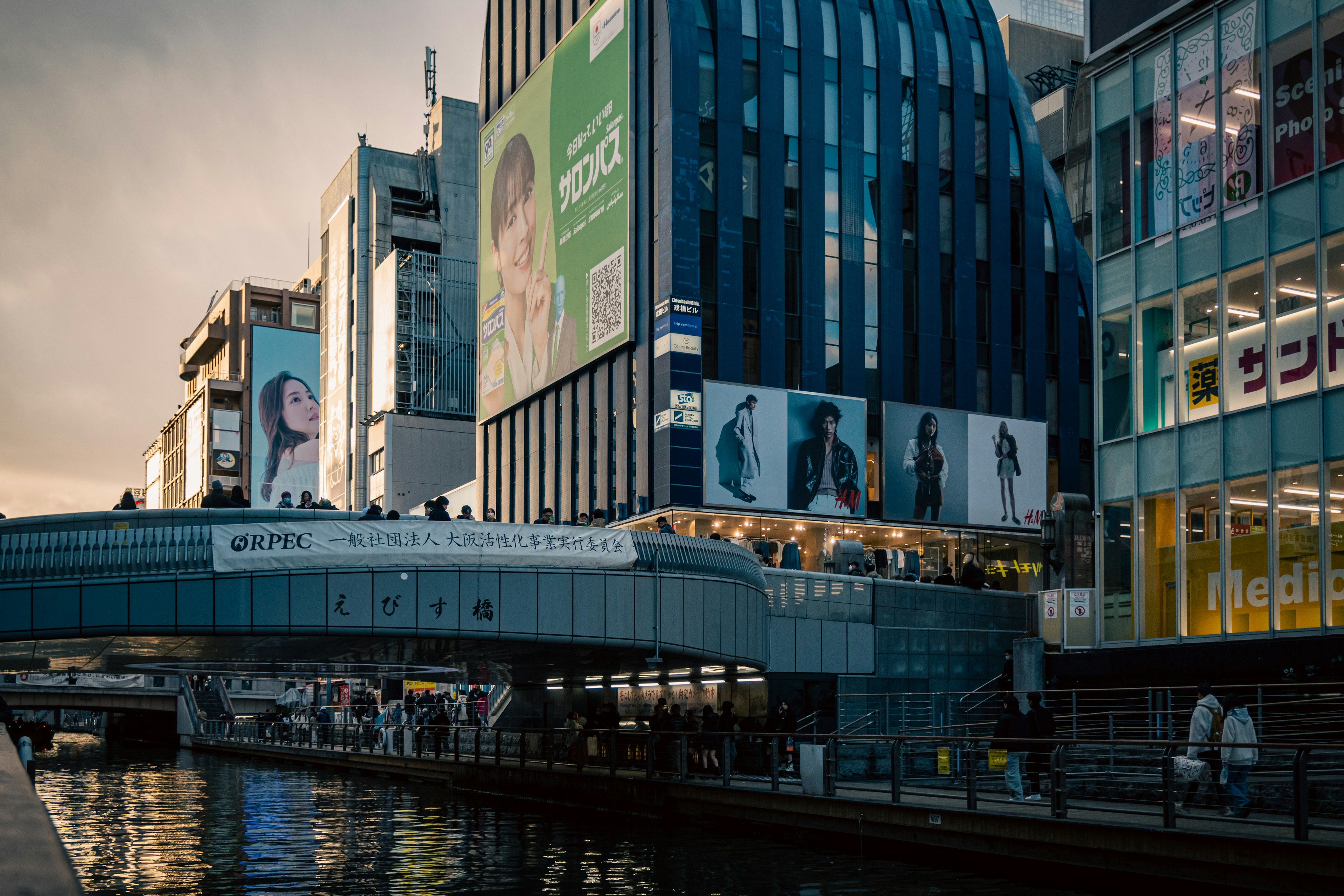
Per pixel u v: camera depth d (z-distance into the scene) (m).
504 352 70.19
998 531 57.78
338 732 50.75
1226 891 16.41
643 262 55.75
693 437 51.88
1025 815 19.53
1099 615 32.91
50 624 29.73
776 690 42.31
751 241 54.66
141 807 32.78
